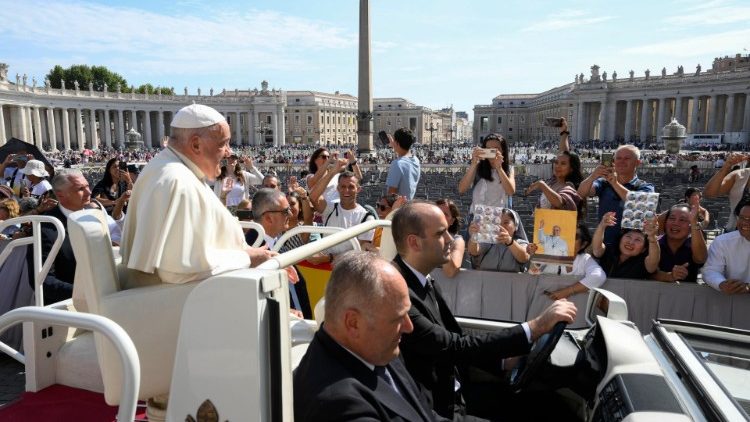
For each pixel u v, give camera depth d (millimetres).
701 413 1899
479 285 5223
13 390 4434
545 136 123250
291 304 4035
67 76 104125
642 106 89375
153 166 2342
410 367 2586
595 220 12477
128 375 1567
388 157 48062
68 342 3551
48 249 4562
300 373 1896
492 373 3066
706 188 7008
